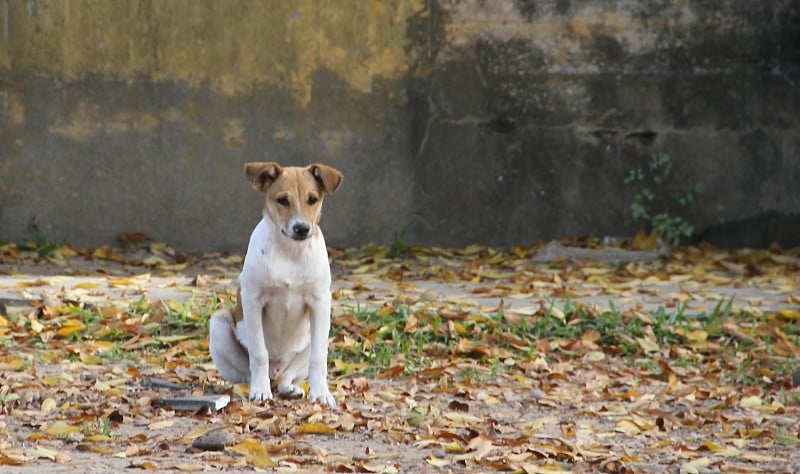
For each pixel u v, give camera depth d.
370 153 16.11
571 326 11.35
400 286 13.04
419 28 16.03
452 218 16.30
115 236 15.93
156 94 15.82
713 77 16.28
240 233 16.02
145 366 9.85
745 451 7.45
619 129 16.28
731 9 16.22
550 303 12.17
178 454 6.86
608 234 16.38
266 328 8.62
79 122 15.77
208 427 7.55
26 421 7.68
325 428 7.53
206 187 15.96
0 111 15.67
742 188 16.41
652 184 16.38
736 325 11.52
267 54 15.86
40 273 14.09
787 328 11.48
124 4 15.68
